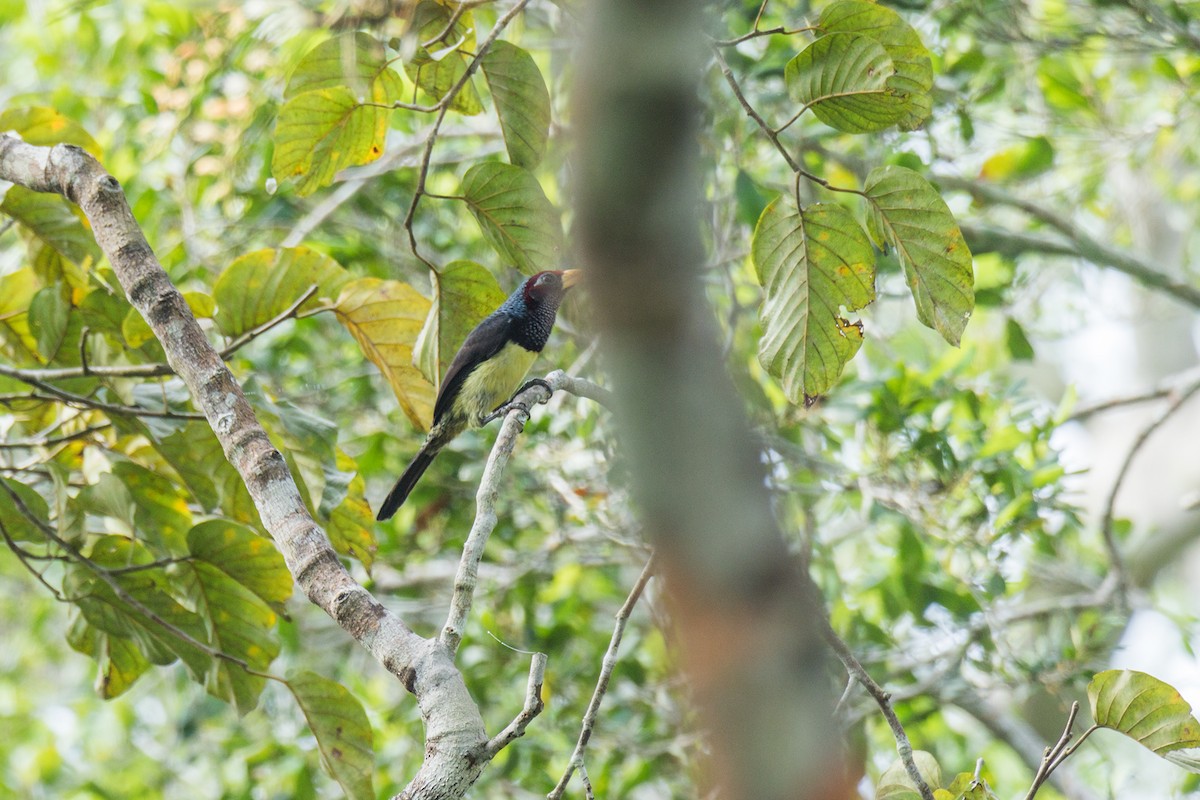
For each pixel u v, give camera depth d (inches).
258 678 326.0
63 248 325.4
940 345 603.8
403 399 345.1
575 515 442.9
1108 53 478.0
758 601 143.3
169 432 313.4
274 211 526.9
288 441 305.0
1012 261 521.3
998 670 423.2
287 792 465.7
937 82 458.6
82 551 318.7
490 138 512.7
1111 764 453.7
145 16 571.5
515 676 465.7
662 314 152.3
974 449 434.6
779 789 135.9
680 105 157.6
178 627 320.5
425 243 506.9
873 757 411.2
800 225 231.5
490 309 294.8
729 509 146.2
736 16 425.4
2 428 366.0
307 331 529.7
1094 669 422.3
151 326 237.5
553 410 469.1
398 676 181.5
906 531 422.0
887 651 440.5
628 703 447.5
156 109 523.8
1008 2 470.9
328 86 259.9
